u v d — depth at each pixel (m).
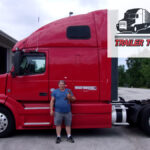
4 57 14.23
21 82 5.42
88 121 5.45
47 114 5.41
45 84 5.43
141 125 5.67
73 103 5.52
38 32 5.57
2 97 5.33
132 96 14.47
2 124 5.36
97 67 5.51
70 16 5.71
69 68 5.46
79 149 4.61
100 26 5.57
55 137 5.58
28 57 5.48
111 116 5.54
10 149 4.61
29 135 5.77
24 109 5.34
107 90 5.53
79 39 5.51
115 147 4.77
